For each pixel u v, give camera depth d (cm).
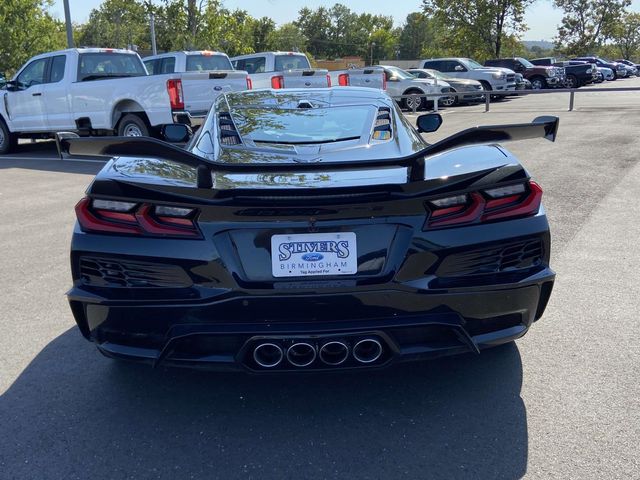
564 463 240
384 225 253
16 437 269
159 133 1092
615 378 302
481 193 259
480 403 286
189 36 2458
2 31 2889
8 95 1266
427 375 314
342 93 412
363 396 296
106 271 262
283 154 314
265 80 1438
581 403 282
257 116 368
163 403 295
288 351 252
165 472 243
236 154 316
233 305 252
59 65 1175
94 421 280
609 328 358
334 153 316
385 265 254
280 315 252
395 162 242
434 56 8150
